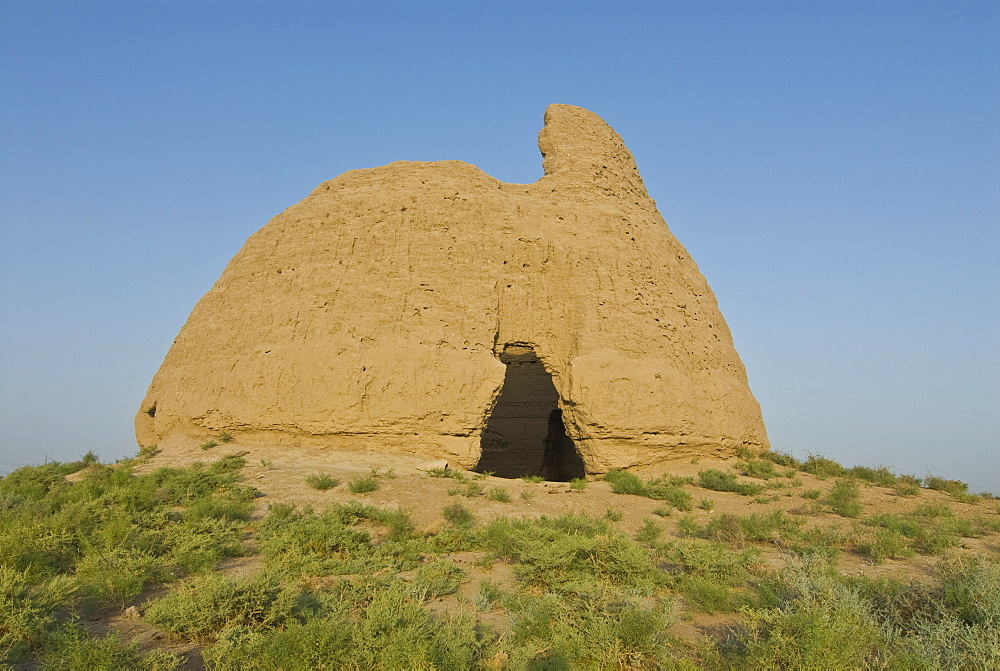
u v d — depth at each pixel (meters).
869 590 7.50
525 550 9.20
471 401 17.55
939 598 6.93
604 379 18.11
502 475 25.30
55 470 17.95
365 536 10.59
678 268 22.16
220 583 6.98
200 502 12.20
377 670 5.63
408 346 17.73
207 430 18.44
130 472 15.11
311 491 14.01
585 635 6.37
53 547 9.08
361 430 17.19
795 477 19.00
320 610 7.00
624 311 19.33
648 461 18.48
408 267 18.64
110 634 6.72
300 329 18.20
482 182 20.59
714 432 19.89
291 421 17.45
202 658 6.14
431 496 14.08
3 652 5.95
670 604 7.25
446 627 6.29
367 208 19.67
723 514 13.19
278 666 5.62
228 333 19.20
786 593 7.36
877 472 20.72
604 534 10.42
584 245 19.97
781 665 5.69
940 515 14.90
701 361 20.66
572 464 24.73
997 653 5.33
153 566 8.69
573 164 22.00
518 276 19.39
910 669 5.33
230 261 21.86
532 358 21.52
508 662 5.84
